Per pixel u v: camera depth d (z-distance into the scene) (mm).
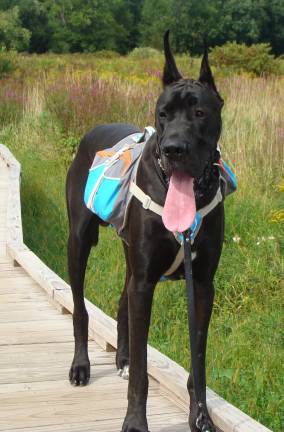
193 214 2855
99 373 4008
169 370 3729
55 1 59812
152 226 3049
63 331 4695
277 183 8273
